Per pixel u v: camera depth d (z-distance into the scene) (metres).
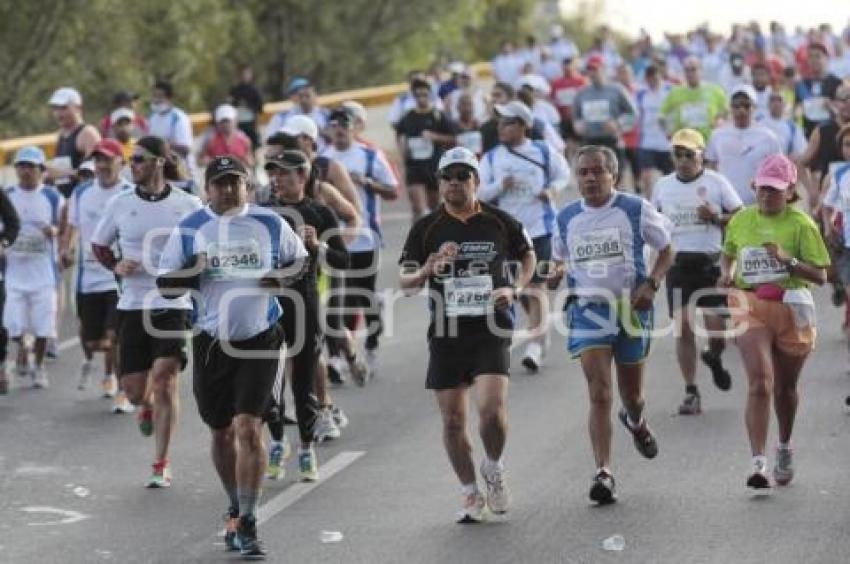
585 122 53.12
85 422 30.38
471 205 22.73
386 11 87.38
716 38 90.31
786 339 23.98
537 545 21.66
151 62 71.62
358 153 34.03
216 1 74.38
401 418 29.78
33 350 34.53
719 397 30.44
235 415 21.69
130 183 31.91
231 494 22.20
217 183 21.61
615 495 23.70
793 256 23.98
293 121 29.86
